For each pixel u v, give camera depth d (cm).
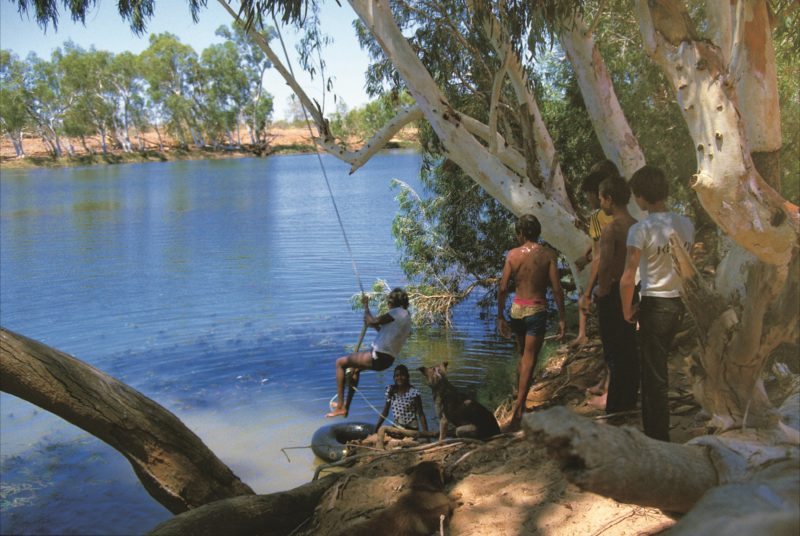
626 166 779
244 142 11244
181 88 10175
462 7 905
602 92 780
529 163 775
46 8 750
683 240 427
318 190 4188
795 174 932
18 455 722
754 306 365
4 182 5812
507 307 1354
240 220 2783
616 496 278
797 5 630
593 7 1020
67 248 2180
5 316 1320
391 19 729
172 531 408
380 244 2055
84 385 438
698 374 407
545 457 489
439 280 1390
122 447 457
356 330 1174
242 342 1113
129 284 1595
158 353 1060
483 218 1407
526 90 793
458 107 1139
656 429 434
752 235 388
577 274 754
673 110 1100
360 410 824
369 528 409
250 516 442
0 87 8044
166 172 6881
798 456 304
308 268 1727
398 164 6650
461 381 931
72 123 8988
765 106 474
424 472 450
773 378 512
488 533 394
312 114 846
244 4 678
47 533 560
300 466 662
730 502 263
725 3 529
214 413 814
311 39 820
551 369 766
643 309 435
